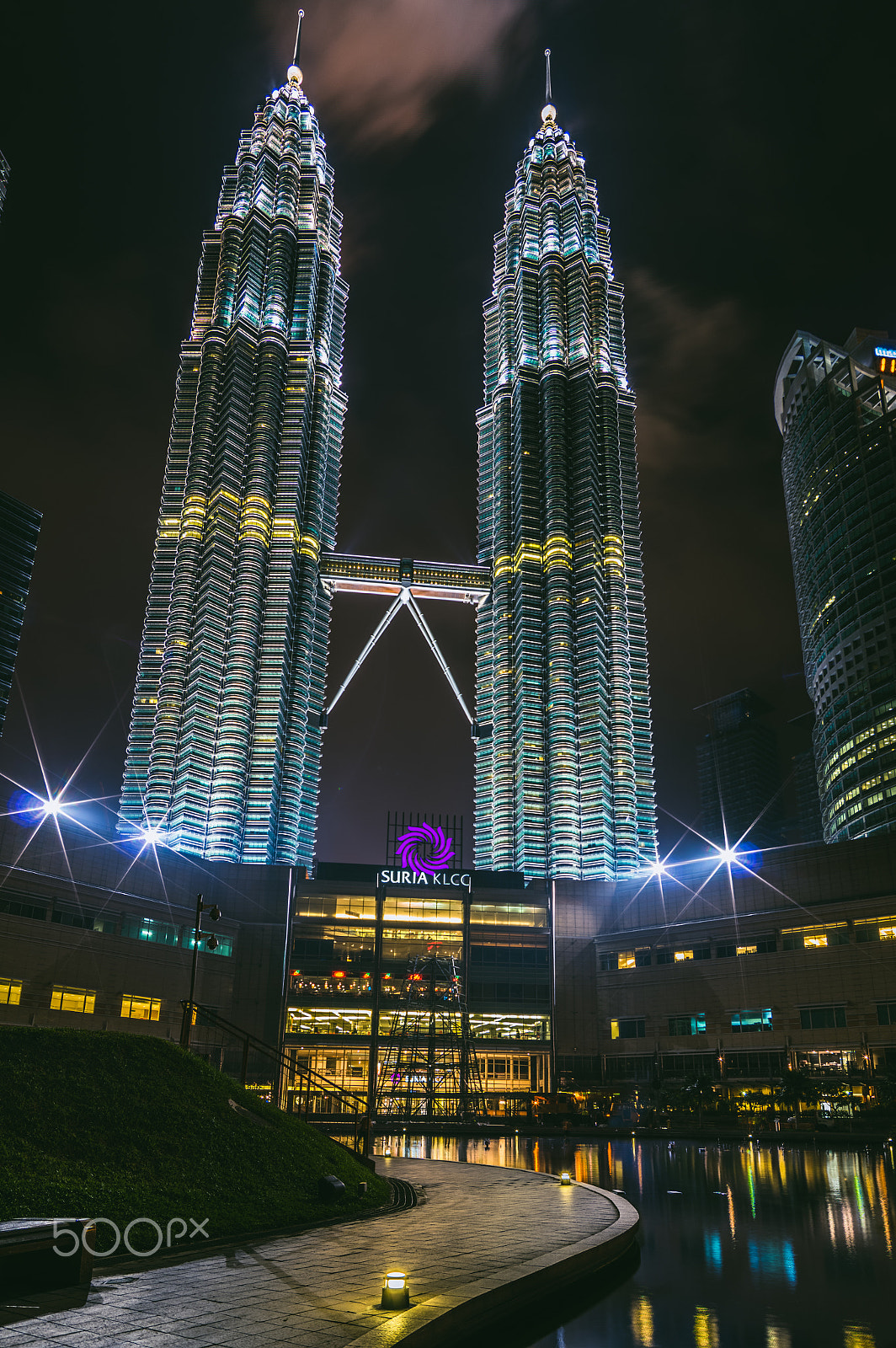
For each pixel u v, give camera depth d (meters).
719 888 138.62
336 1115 106.69
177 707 199.50
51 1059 23.14
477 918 153.12
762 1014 126.50
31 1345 11.08
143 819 190.50
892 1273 18.59
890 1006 115.25
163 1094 24.44
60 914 115.12
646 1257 20.30
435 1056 141.62
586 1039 145.38
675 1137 75.00
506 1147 62.06
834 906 123.94
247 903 146.00
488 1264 16.33
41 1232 14.06
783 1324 14.71
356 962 147.62
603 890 155.38
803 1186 35.28
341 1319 12.25
